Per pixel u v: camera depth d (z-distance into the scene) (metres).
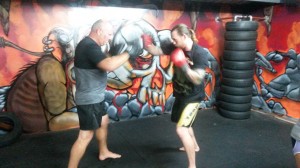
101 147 2.53
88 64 1.94
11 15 2.87
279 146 2.90
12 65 2.96
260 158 2.62
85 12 3.20
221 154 2.70
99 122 2.09
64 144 2.93
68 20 3.14
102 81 2.06
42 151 2.75
